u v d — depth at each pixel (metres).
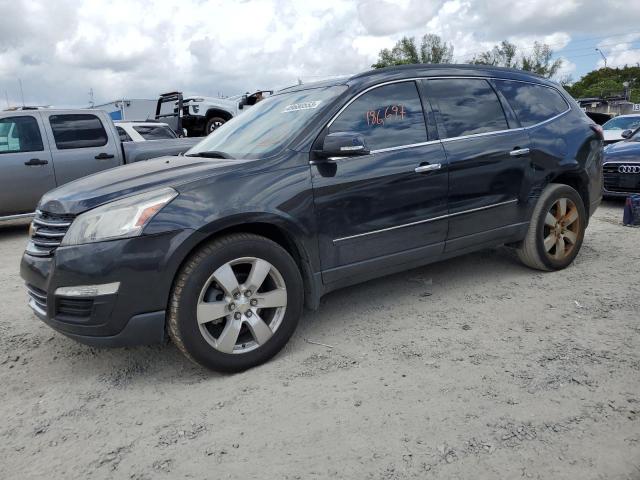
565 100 5.20
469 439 2.54
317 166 3.57
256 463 2.46
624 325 3.74
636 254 5.50
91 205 3.12
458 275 5.00
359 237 3.73
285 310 3.43
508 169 4.46
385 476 2.32
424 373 3.19
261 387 3.13
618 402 2.79
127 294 2.99
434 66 4.35
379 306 4.33
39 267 3.21
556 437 2.53
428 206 4.03
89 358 3.65
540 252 4.79
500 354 3.39
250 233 3.34
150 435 2.73
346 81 3.96
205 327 3.19
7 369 3.54
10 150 7.74
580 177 5.02
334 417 2.78
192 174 3.31
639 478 2.25
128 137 10.48
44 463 2.55
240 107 17.59
